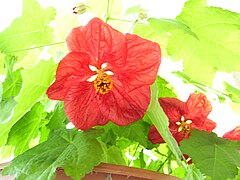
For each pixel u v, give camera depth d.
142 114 0.19
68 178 0.17
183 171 0.23
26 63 0.21
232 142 0.19
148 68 0.18
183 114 0.21
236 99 0.23
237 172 0.18
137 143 0.22
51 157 0.17
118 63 0.18
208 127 0.22
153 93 0.19
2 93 0.18
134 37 0.18
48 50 0.21
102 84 0.19
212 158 0.18
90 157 0.17
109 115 0.19
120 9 0.22
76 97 0.19
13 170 0.17
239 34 0.21
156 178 0.17
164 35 0.22
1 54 0.20
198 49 0.21
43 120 0.21
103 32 0.18
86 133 0.18
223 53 0.21
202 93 0.22
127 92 0.19
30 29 0.20
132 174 0.17
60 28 0.22
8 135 0.20
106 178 0.17
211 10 0.20
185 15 0.21
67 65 0.18
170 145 0.18
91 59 0.18
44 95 0.20
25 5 0.19
